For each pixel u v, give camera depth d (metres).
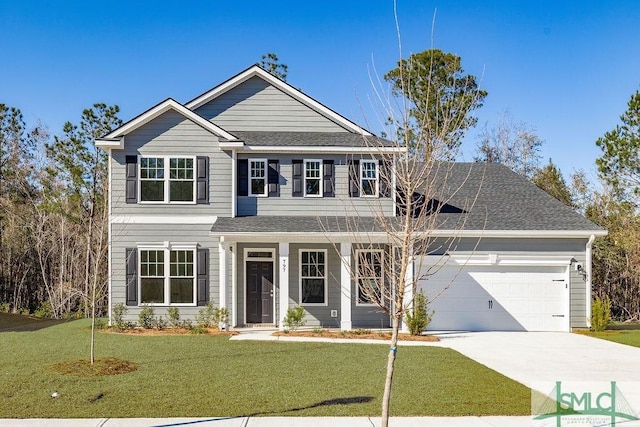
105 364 13.41
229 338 18.81
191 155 22.09
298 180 22.70
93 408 10.02
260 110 24.34
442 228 21.94
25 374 12.60
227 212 22.12
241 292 22.50
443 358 15.38
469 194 25.19
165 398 10.73
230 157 22.25
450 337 20.17
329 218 22.33
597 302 22.12
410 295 20.70
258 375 12.83
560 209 24.06
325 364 14.23
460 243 22.14
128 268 21.72
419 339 19.41
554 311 22.27
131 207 21.89
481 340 19.44
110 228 21.73
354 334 20.08
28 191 40.53
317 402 10.51
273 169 22.72
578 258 22.39
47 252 38.41
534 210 23.89
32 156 41.69
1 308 34.66
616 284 34.84
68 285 35.59
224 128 24.22
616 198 37.69
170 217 21.95
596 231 22.11
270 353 15.82
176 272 21.86
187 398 10.74
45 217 38.44
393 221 21.31
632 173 31.42
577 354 16.56
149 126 22.06
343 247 20.91
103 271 32.44
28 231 38.69
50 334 19.91
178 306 21.77
